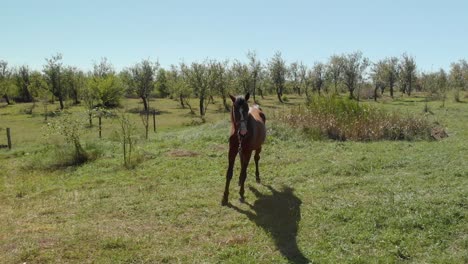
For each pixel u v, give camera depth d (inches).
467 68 2230.6
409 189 316.8
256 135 326.3
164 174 403.5
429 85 2073.1
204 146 538.6
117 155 501.4
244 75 2057.1
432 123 687.7
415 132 593.0
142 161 461.7
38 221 284.5
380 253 219.0
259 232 254.4
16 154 586.2
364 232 243.3
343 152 472.4
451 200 276.8
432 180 339.6
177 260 219.1
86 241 242.8
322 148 502.3
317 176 375.2
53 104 2106.3
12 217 295.0
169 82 2057.1
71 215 295.6
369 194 312.7
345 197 306.8
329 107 650.2
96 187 371.9
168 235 252.8
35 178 415.8
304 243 236.5
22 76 2459.4
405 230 243.6
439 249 221.3
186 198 324.8
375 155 444.5
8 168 475.8
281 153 481.1
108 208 306.8
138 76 1958.7
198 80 1621.6
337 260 214.1
